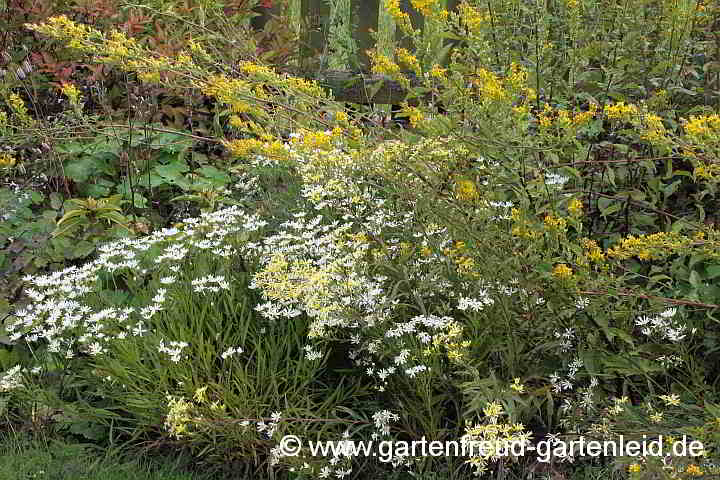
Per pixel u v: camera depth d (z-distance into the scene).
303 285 2.70
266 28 5.00
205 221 3.44
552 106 3.41
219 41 4.48
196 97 4.48
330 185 3.02
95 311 3.17
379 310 2.60
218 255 3.27
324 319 2.63
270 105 3.50
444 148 2.74
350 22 4.98
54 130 3.93
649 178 3.28
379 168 2.77
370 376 2.96
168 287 3.18
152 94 4.37
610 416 2.48
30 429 3.01
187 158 4.51
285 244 3.21
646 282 3.13
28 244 3.66
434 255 2.86
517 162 2.67
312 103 3.15
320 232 3.49
